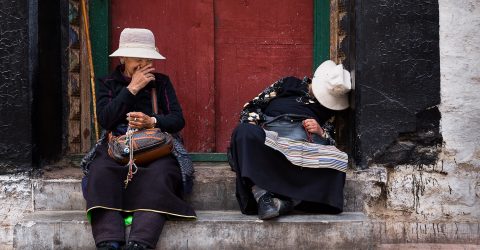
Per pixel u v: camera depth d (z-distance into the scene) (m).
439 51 4.51
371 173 4.52
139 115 4.14
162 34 5.11
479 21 4.50
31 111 4.41
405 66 4.51
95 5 5.01
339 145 4.91
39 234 4.12
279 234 4.16
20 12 4.38
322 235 4.17
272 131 4.40
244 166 4.13
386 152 4.53
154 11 5.10
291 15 5.11
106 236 3.90
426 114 4.52
